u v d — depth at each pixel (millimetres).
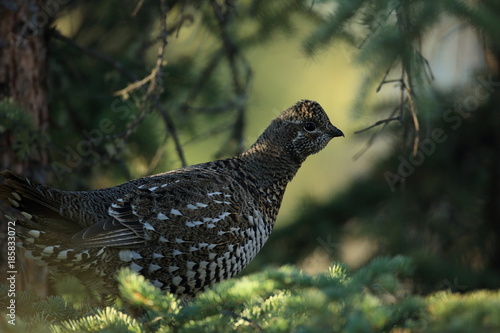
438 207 13039
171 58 12352
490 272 12172
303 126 9812
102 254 8227
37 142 9469
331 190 13641
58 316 7449
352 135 13188
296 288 6859
